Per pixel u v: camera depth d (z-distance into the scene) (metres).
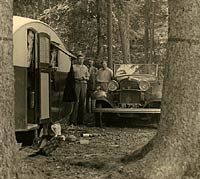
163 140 6.89
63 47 13.30
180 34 6.87
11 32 5.52
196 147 6.78
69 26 25.14
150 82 15.42
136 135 13.11
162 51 35.53
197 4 6.80
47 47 11.23
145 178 6.65
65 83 13.55
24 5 22.27
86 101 16.89
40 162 8.63
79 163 8.41
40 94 10.63
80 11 24.62
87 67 17.22
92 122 16.64
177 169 6.66
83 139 12.15
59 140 11.23
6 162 5.50
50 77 11.49
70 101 13.61
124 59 26.83
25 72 10.01
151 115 15.33
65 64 13.41
